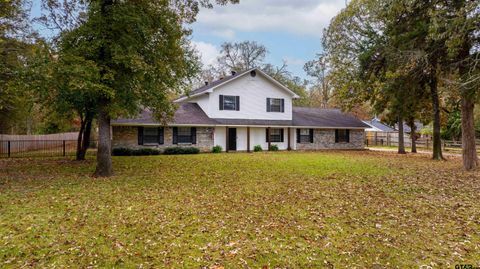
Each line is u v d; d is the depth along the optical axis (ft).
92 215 21.54
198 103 85.56
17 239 17.06
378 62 54.44
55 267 13.99
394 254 15.56
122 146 67.72
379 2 46.62
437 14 37.96
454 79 42.93
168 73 39.86
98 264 14.33
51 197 26.76
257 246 16.44
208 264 14.44
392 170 44.57
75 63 32.40
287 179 36.29
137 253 15.51
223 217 21.31
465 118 46.19
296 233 18.37
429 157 68.44
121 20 34.24
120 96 37.22
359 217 21.43
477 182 34.60
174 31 39.11
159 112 45.16
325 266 14.32
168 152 70.90
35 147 84.33
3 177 37.24
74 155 67.92
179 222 20.21
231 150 81.87
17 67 33.12
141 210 22.86
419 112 73.10
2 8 34.86
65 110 48.14
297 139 89.04
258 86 84.12
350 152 82.99
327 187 31.58
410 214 22.15
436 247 16.38
